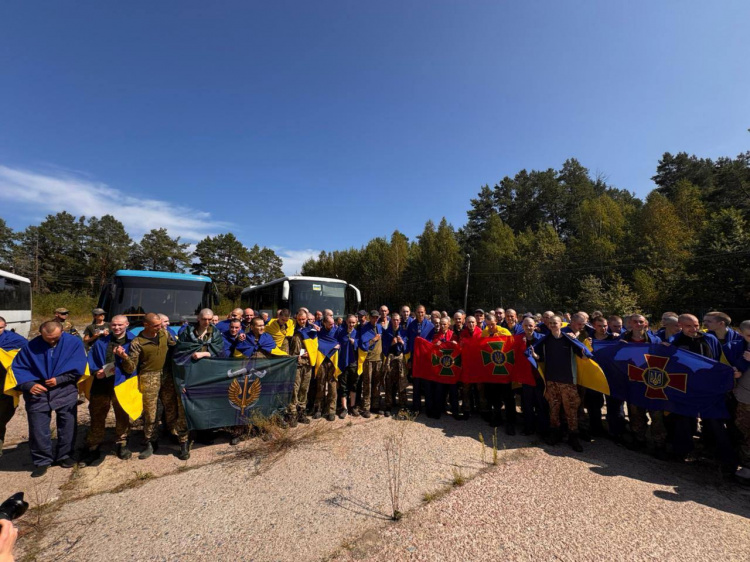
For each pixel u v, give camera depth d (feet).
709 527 10.35
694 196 121.80
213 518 10.80
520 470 14.05
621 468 14.46
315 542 9.57
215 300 33.88
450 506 11.30
